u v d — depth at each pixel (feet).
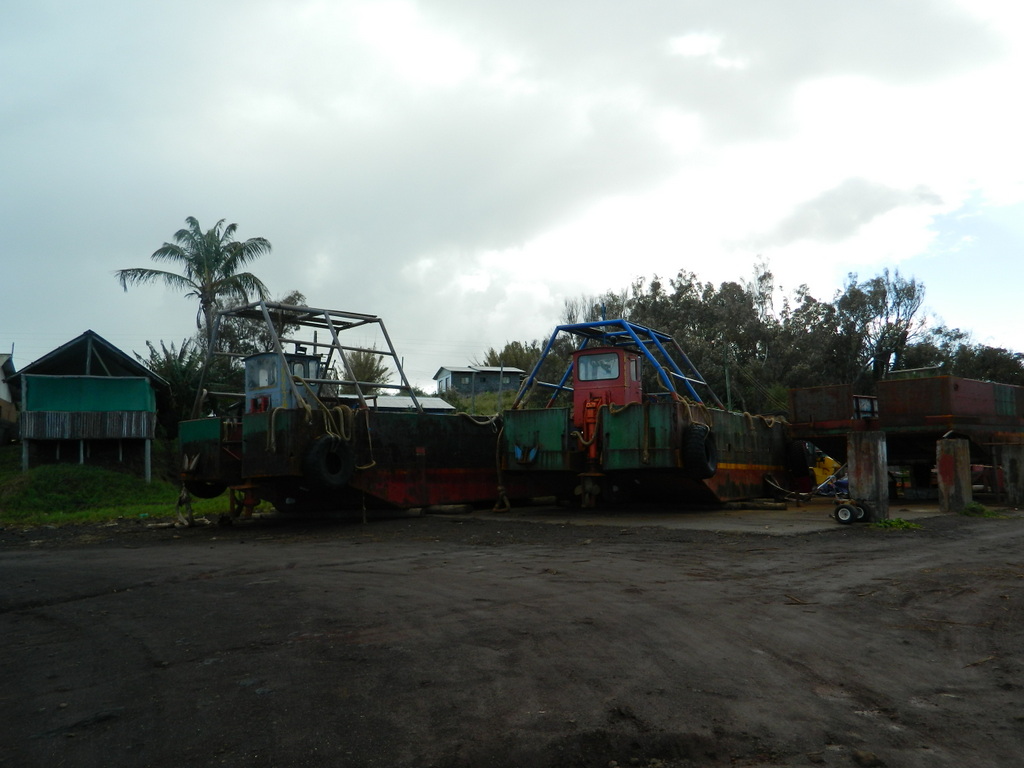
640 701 12.86
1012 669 14.96
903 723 12.12
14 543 43.42
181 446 51.52
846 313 134.00
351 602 21.20
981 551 31.19
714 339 130.21
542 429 52.26
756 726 11.89
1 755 11.10
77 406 86.99
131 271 107.14
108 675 14.93
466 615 19.20
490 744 11.14
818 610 19.89
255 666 15.07
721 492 53.78
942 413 60.39
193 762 10.69
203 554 34.27
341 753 10.86
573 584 23.62
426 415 51.47
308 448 43.83
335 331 49.60
